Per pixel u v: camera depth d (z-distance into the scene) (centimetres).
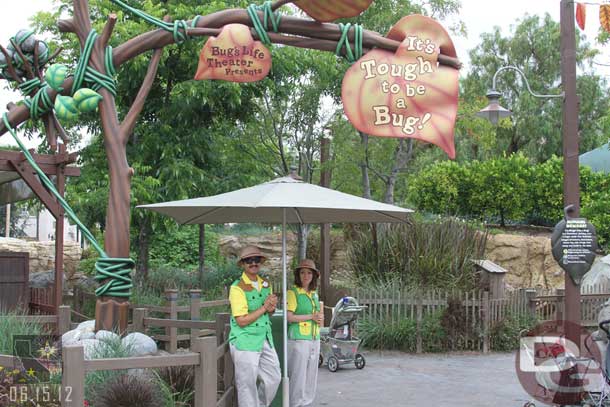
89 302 1174
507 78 3391
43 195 1027
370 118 935
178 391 629
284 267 663
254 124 1705
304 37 959
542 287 1814
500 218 2325
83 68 912
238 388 605
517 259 1867
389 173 1988
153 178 1361
